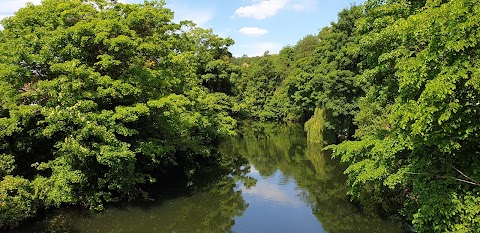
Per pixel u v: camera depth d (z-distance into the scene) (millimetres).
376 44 12664
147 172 21953
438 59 8266
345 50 31094
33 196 13961
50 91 14773
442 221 9242
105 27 15930
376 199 17844
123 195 18125
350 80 30141
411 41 10719
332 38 34906
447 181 9508
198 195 20766
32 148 16672
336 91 31391
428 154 10594
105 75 16406
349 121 32375
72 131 15250
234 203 19828
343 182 23859
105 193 17016
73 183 15922
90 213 16547
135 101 18062
